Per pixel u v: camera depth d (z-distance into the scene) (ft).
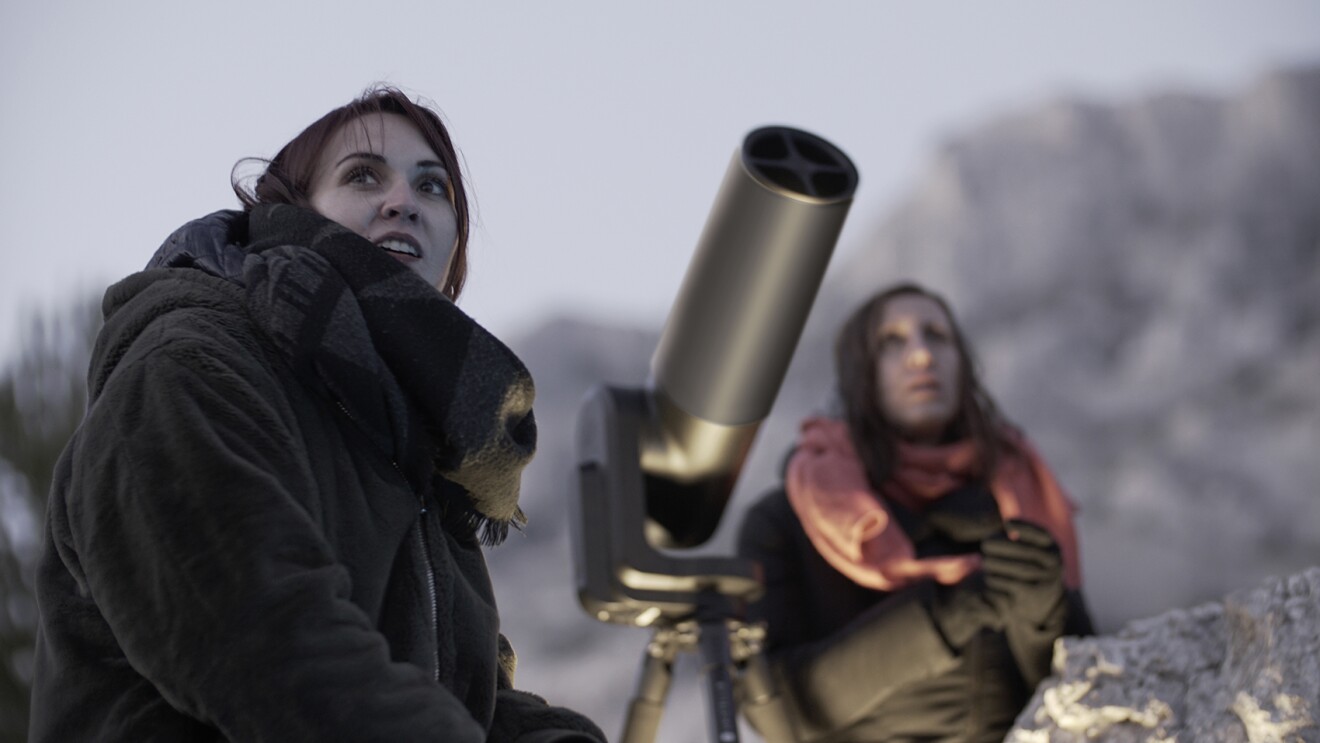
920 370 12.88
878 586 11.82
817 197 8.84
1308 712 6.65
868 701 10.88
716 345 9.61
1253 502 54.34
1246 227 69.82
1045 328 67.31
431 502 6.24
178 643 4.76
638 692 9.97
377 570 5.65
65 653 5.28
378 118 7.18
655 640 10.01
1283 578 7.38
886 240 74.69
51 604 5.40
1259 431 58.34
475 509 6.40
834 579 12.16
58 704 5.21
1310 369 60.08
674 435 10.13
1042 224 72.90
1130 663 8.36
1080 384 63.82
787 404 60.85
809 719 11.14
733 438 10.07
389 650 5.13
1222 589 51.01
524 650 49.24
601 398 10.29
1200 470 56.59
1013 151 77.56
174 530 4.90
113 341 5.79
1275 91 75.77
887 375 13.00
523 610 51.31
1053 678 8.82
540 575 53.83
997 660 10.93
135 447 5.11
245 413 5.37
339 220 6.95
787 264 9.15
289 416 5.61
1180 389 61.67
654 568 9.78
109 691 5.18
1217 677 7.82
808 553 12.32
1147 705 7.95
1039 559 10.38
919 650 10.62
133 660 4.86
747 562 9.99
